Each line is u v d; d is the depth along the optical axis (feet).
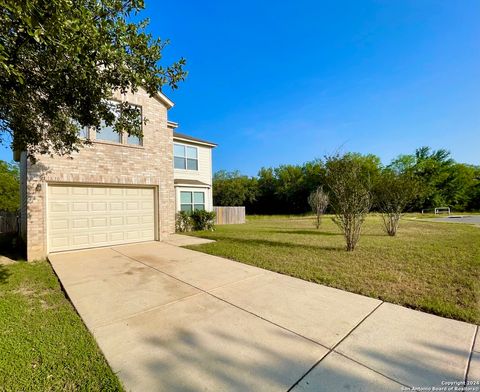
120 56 10.39
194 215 43.14
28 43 8.93
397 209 33.76
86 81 10.82
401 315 10.15
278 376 6.51
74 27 8.05
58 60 9.69
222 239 31.07
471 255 20.83
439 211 108.58
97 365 7.00
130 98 27.96
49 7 7.09
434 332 8.77
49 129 15.10
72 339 8.38
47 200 22.43
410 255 20.93
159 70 12.12
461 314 10.07
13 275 16.29
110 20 9.50
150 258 20.68
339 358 7.27
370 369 6.77
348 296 12.26
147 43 11.19
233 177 138.72
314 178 115.65
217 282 14.51
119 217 27.22
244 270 16.99
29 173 21.35
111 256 21.49
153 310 10.75
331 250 23.36
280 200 128.06
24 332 8.82
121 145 27.17
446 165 115.24
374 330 8.92
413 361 7.11
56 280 15.21
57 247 23.04
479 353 7.49
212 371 6.74
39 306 11.31
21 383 6.25
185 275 15.90
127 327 9.26
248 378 6.45
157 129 30.45
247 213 134.31
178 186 45.83
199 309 10.83
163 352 7.66
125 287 13.70
